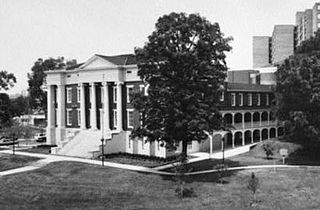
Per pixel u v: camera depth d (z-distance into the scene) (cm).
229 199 3312
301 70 5325
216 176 4109
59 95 6612
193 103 4000
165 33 4072
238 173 4219
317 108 5294
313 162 5131
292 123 5356
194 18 4097
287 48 14662
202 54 4144
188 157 5250
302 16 13675
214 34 4141
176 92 4012
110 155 5372
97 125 6150
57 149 5762
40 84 9569
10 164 4962
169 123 4103
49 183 3856
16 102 11300
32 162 5047
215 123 4225
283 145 5750
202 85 4097
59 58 9731
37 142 7962
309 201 3256
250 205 3136
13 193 3538
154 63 4159
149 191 3578
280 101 5628
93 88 6059
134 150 5553
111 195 3444
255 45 16650
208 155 5431
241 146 6325
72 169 4403
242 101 6494
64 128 6606
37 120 13550
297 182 3841
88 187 3688
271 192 3516
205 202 3231
